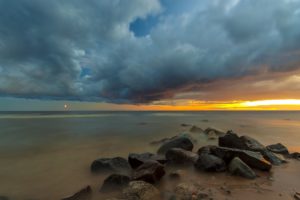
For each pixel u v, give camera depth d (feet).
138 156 36.22
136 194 21.57
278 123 123.85
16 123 124.36
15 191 28.02
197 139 62.49
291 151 49.75
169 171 32.60
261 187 25.13
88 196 24.47
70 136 73.67
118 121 139.64
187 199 21.48
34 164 40.42
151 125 111.34
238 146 40.88
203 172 31.27
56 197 26.16
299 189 24.57
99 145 58.03
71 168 37.70
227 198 21.85
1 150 52.24
